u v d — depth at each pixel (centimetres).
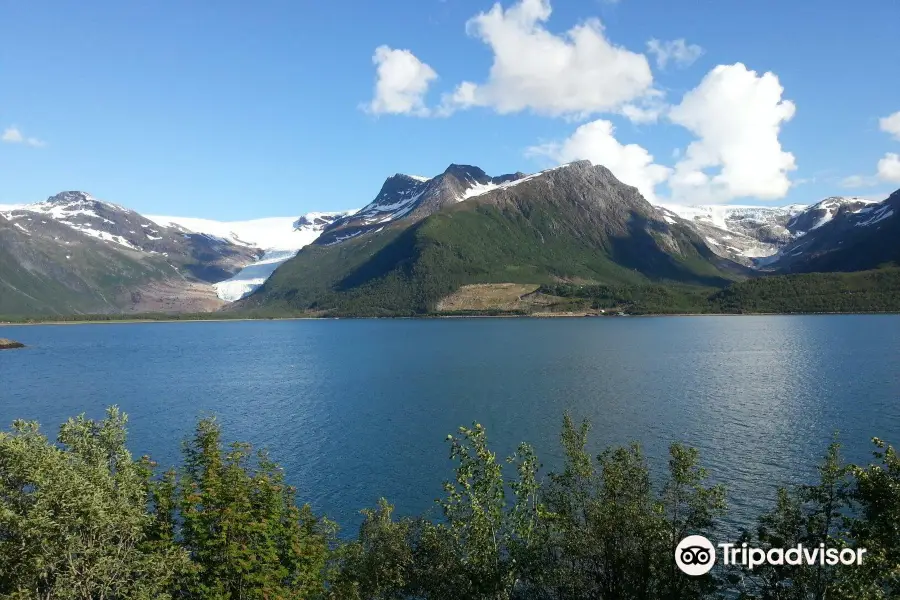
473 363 15838
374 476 6344
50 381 13888
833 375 12200
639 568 3027
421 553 3553
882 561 2331
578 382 12006
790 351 16950
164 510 3070
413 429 8338
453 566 3188
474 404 9950
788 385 11100
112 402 10919
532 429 8038
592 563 3191
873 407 8956
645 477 3388
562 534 3316
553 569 3164
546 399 10181
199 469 3656
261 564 3009
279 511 3269
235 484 3145
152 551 2870
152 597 2695
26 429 3000
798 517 3072
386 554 3512
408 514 5291
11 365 17475
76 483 2553
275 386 12656
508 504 5038
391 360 17225
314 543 3400
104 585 2583
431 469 6562
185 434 8162
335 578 3462
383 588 3469
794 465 6250
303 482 6175
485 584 2953
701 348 18425
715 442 7156
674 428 7875
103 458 3081
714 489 3116
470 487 2977
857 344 18550
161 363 17725
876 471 2669
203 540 2945
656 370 13588
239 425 8744
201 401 10888
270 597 2920
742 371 13088
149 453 7169
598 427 8000
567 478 3438
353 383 12838
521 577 3161
